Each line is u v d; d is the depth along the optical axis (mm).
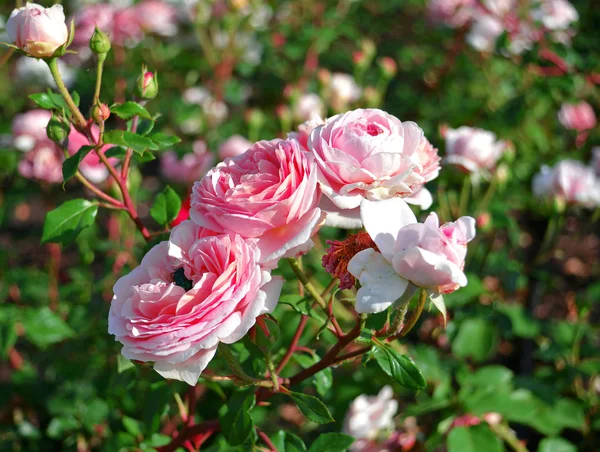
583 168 816
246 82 1204
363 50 973
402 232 365
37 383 785
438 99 1187
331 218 406
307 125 462
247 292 380
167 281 407
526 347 972
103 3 1033
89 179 679
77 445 702
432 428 747
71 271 902
